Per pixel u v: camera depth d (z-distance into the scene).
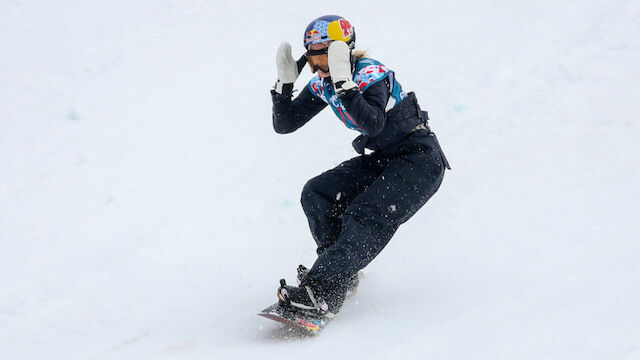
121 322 13.81
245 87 27.56
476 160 20.77
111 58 29.75
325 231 13.90
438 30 31.55
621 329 11.31
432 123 23.77
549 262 14.70
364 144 13.35
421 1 34.78
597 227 16.09
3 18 32.38
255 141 23.38
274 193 20.05
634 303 12.27
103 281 15.55
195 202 19.58
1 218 18.83
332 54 11.99
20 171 21.56
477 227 16.88
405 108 13.03
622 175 18.80
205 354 12.08
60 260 16.61
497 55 28.56
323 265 12.55
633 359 10.35
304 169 21.50
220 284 15.34
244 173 21.30
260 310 13.99
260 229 18.02
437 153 13.12
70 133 24.00
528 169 19.80
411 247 16.36
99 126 24.50
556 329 11.58
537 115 23.38
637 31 29.34
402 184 12.78
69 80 27.78
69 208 19.42
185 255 16.77
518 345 11.12
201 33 32.31
